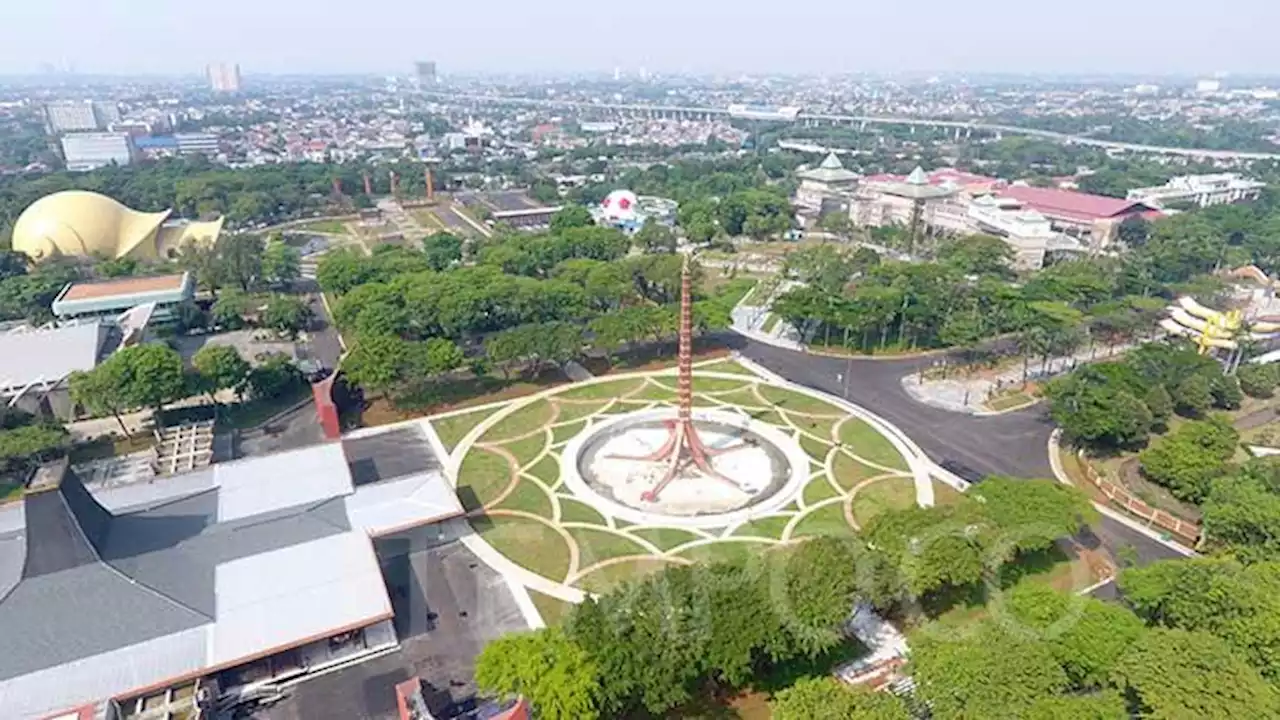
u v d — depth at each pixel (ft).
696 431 392.47
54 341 437.58
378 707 221.66
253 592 242.99
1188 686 185.16
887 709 183.93
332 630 229.45
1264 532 262.06
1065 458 366.43
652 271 568.41
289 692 226.58
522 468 354.95
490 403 424.87
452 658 239.50
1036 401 429.79
